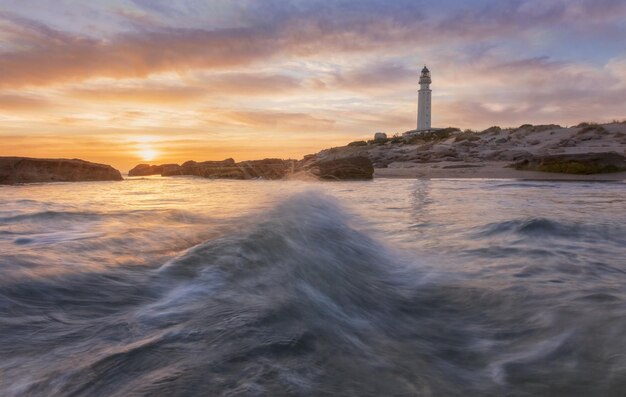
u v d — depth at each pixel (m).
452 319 2.82
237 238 4.20
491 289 3.38
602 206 9.46
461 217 7.73
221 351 1.96
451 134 55.44
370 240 5.36
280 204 7.13
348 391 1.73
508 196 12.48
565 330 2.53
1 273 3.07
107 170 34.34
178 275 3.21
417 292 3.40
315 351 2.06
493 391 1.86
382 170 33.78
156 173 58.34
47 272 3.21
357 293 3.25
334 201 8.99
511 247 5.05
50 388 1.62
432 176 28.00
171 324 2.28
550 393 1.84
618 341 2.35
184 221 6.69
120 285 3.00
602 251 4.80
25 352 1.94
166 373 1.73
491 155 35.69
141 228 5.76
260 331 2.21
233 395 1.58
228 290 2.88
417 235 5.96
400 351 2.25
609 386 1.89
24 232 5.54
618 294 3.19
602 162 24.12
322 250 4.31
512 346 2.37
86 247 4.31
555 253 4.70
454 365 2.13
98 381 1.67
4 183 28.02
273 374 1.78
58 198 13.19
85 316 2.43
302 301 2.76
